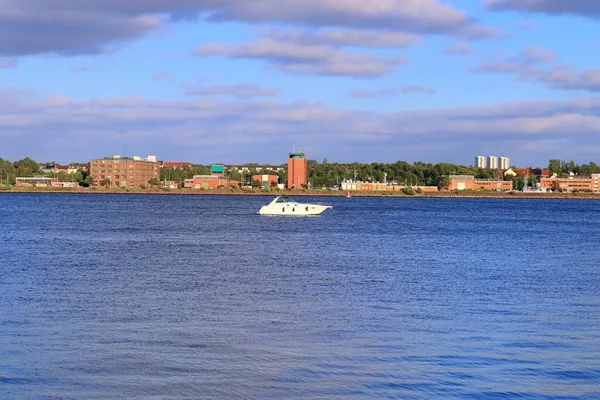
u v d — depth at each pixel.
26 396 31.94
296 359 37.78
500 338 42.53
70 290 57.88
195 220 170.75
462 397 32.59
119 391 32.75
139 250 93.62
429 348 40.06
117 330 43.31
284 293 57.72
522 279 68.44
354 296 56.62
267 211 194.25
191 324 45.31
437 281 65.94
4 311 48.38
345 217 195.38
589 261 86.75
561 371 36.28
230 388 33.41
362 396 32.66
